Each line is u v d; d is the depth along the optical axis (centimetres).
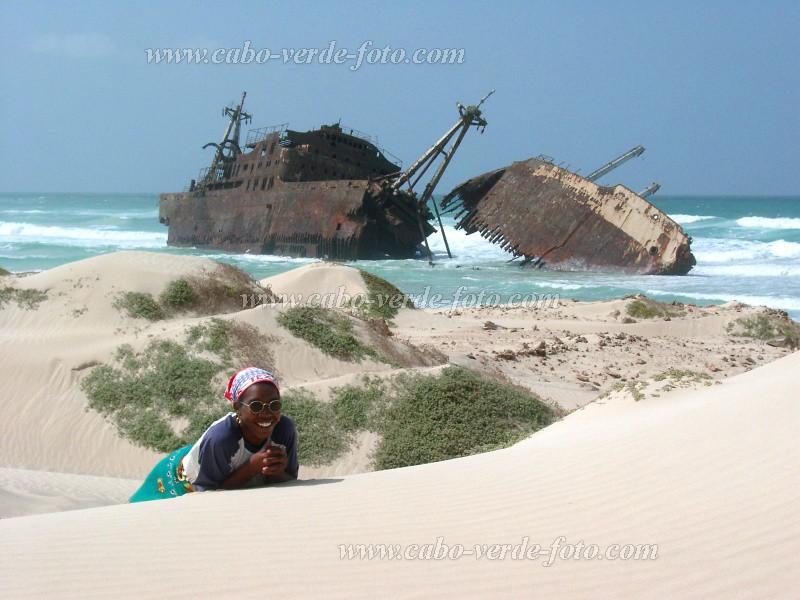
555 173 5694
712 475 529
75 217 13438
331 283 3081
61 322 1900
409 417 1523
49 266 5700
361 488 558
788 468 507
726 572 358
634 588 344
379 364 1866
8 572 359
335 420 1496
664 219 5116
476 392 1638
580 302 3534
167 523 444
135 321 1930
